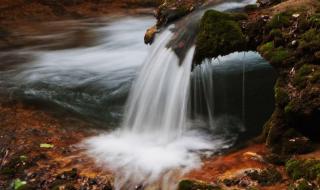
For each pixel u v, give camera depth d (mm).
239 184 4211
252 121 5766
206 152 5250
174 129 5672
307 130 4562
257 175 4262
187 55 5762
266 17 5441
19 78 8844
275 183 4137
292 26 5141
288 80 4812
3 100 7523
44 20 15133
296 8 5418
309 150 4477
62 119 6754
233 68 6715
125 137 5980
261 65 6633
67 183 4840
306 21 5008
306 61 4758
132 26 14344
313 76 4539
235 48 5441
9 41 12469
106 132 6238
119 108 7133
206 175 4539
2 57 10773
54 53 11016
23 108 7195
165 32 6695
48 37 12969
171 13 6961
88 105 7301
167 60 6062
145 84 6242
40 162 5383
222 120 5961
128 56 10242
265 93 6156
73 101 7484
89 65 9617
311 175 3939
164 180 4621
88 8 16469
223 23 5555
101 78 8523
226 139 5551
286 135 4656
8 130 6324
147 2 17641
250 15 5766
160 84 5973
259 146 4961
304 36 4898
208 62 6066
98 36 12906
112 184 4727
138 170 4945
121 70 9008
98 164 5211
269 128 4938
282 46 5070
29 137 6098
